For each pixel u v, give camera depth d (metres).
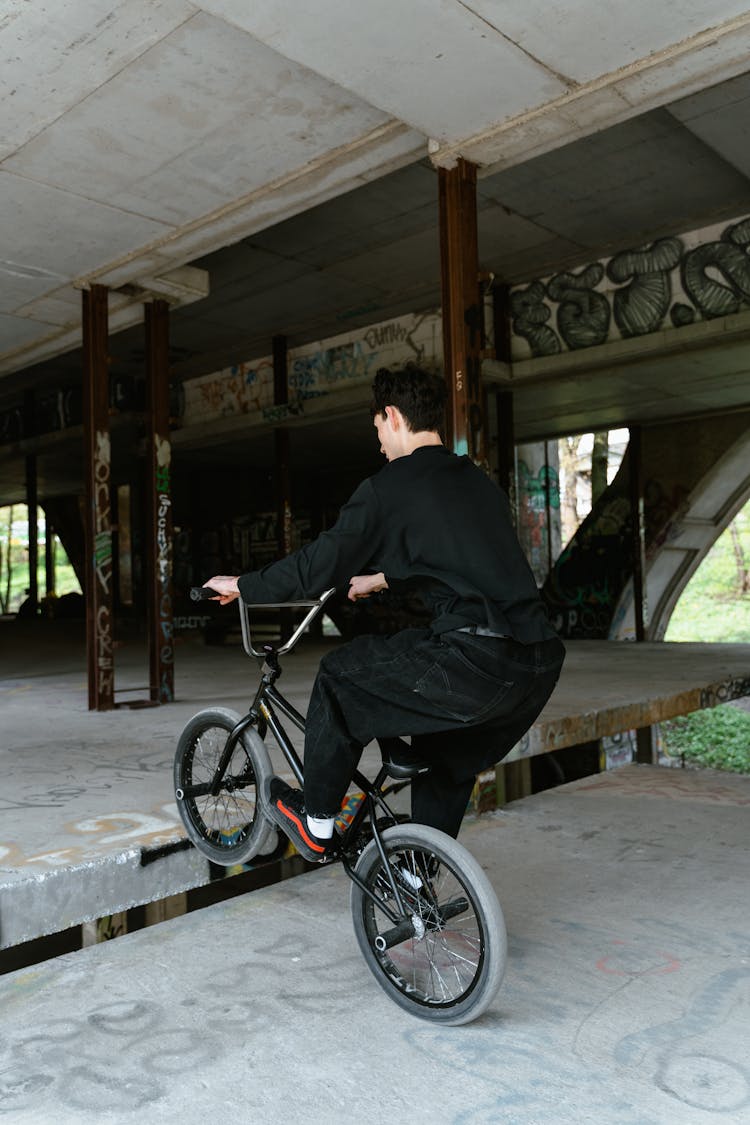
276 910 3.44
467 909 2.56
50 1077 2.24
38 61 4.34
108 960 2.98
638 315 10.47
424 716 2.46
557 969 2.85
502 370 11.55
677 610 37.28
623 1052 2.32
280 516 14.31
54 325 8.57
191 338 13.61
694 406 14.12
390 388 2.77
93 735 5.91
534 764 14.26
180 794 3.43
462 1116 2.04
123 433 17.45
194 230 6.38
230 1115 2.06
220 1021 2.53
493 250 10.40
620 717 6.48
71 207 6.05
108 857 3.22
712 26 4.04
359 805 2.73
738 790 5.54
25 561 51.28
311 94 4.75
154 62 4.40
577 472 35.59
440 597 2.49
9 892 2.91
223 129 5.08
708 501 15.66
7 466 22.09
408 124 4.89
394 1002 2.62
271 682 3.05
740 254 9.54
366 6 3.80
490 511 2.59
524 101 4.65
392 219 9.09
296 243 9.73
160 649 7.44
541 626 2.47
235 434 14.95
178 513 22.44
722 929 3.19
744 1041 2.37
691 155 8.00
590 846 4.32
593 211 9.27
